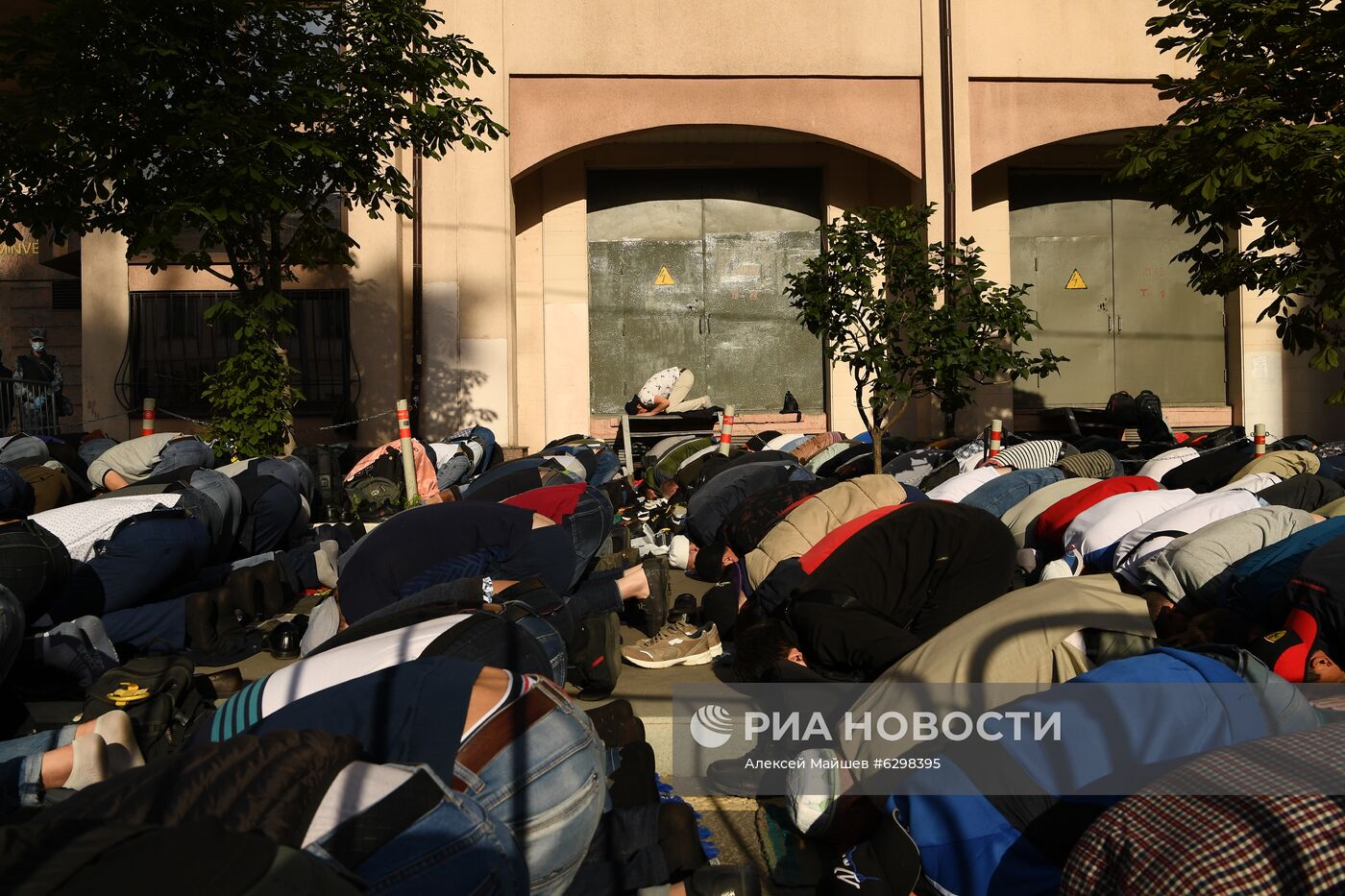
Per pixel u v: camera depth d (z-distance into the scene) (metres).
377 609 4.29
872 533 4.43
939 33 12.50
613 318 13.68
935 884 2.70
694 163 13.55
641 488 10.87
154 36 7.27
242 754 1.85
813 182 13.77
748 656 3.97
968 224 12.33
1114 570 4.98
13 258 14.48
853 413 13.51
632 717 3.59
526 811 2.16
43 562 4.10
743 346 13.77
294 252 8.97
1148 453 11.09
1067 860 2.27
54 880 1.43
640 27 12.30
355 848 1.82
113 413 11.70
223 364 8.71
